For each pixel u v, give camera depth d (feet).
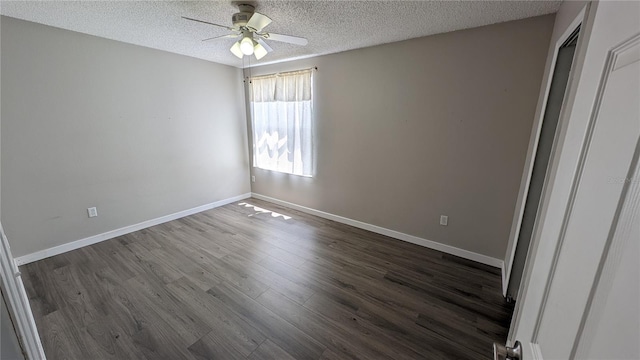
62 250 9.41
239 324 6.27
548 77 6.06
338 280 8.00
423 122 9.25
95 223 10.18
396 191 10.44
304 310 6.74
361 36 8.65
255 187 16.01
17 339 2.34
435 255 9.47
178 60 11.70
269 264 8.88
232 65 13.85
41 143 8.61
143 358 5.37
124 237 10.75
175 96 11.86
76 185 9.53
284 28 7.93
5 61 7.66
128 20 7.64
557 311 1.83
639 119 1.18
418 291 7.48
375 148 10.62
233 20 6.53
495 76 7.70
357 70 10.39
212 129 13.64
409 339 5.86
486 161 8.32
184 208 13.08
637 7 1.30
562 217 2.00
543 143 6.02
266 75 13.37
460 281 7.93
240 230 11.58
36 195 8.71
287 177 14.14
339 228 11.83
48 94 8.54
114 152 10.33
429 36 8.57
